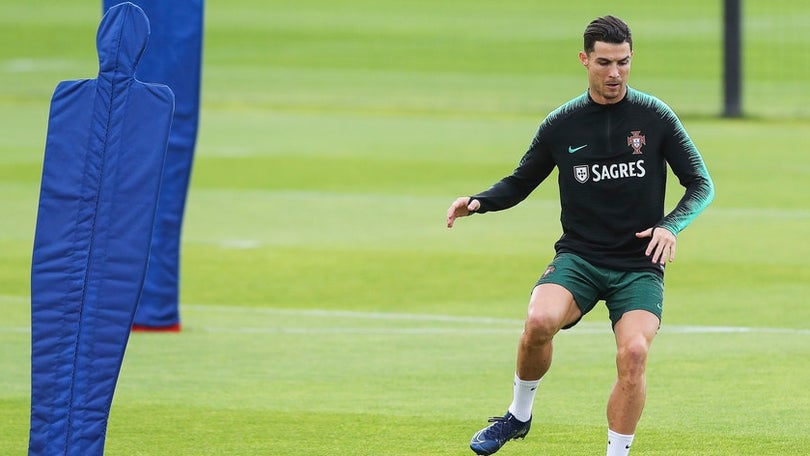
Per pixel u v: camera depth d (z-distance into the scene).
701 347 32.53
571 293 21.59
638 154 21.50
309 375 30.45
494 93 100.94
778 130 79.94
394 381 29.80
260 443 24.70
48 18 153.38
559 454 23.77
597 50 21.12
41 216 20.02
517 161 67.94
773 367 30.41
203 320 36.84
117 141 19.97
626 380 20.38
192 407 27.48
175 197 34.84
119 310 19.75
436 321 36.38
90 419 19.61
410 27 146.75
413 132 79.81
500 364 31.39
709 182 21.47
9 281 42.00
